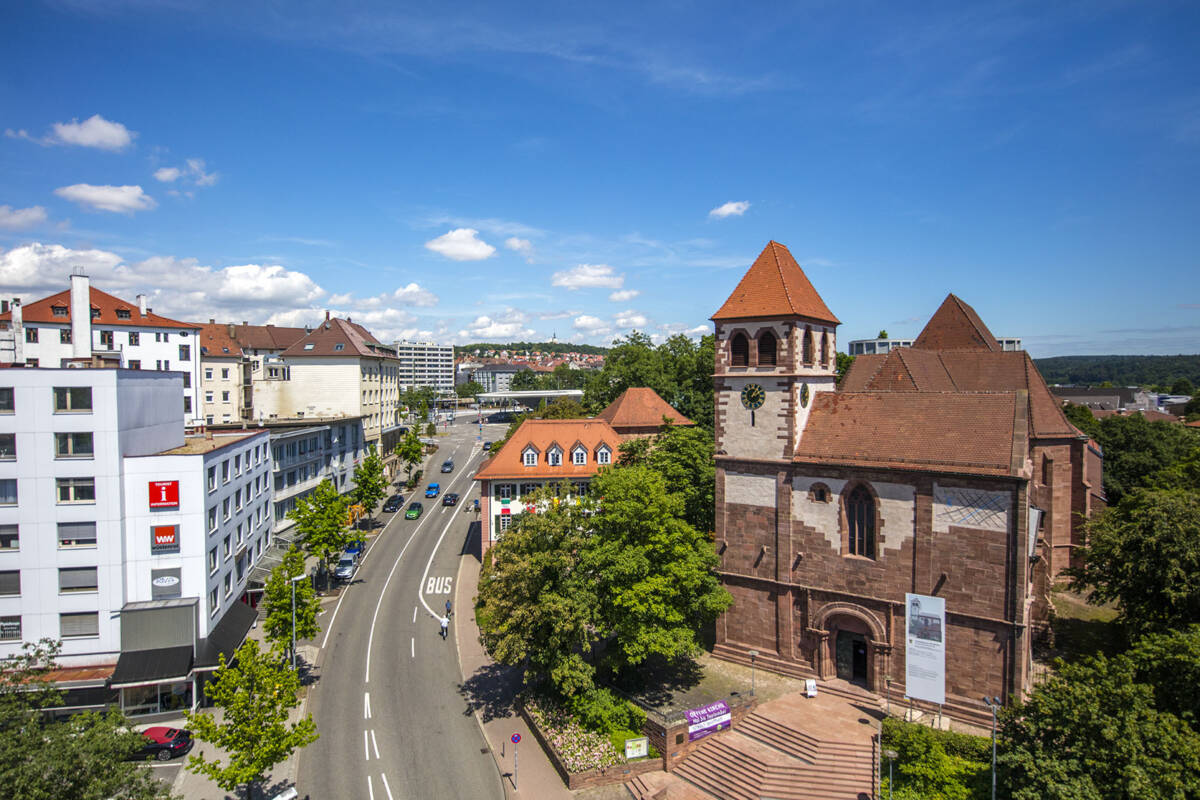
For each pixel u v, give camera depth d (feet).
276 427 272.31
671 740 122.62
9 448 133.49
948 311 222.48
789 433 144.77
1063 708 90.79
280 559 199.11
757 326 148.15
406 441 380.37
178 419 171.22
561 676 131.13
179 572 145.69
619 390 352.90
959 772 108.68
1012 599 119.34
